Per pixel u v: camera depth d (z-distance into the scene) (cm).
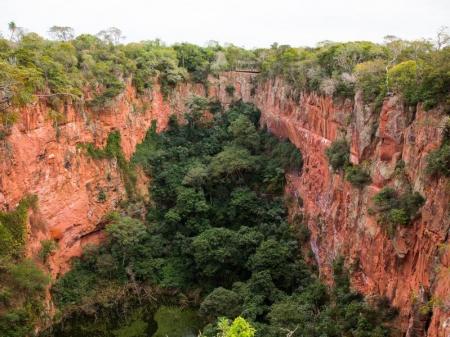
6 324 3884
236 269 5222
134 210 6022
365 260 3588
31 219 4494
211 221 5962
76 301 4831
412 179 3133
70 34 7450
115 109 5991
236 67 8338
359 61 4653
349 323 3394
